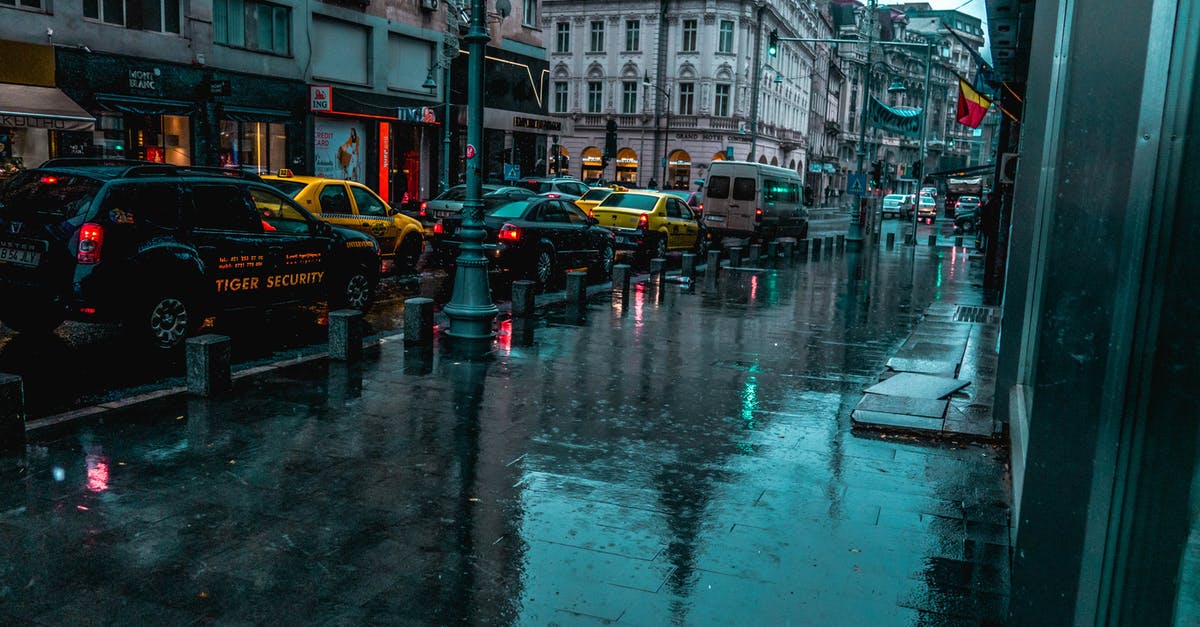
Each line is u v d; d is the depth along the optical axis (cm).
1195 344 197
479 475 554
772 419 712
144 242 833
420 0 3222
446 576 414
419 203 3198
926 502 532
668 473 571
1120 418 206
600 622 376
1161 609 210
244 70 2522
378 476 545
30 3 1944
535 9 4025
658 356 949
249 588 396
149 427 623
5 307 865
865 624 382
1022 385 628
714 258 1830
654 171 6394
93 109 2086
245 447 588
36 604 375
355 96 2928
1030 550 235
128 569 409
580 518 490
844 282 1819
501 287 1503
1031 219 653
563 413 705
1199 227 192
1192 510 204
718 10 6100
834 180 10156
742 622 381
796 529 484
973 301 1570
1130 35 201
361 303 1143
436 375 814
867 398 757
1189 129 191
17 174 852
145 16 2216
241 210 949
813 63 8619
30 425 616
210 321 1077
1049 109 568
